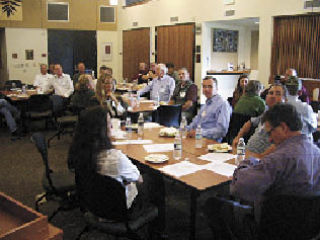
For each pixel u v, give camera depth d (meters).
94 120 2.15
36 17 10.69
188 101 5.77
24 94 7.14
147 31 10.29
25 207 1.42
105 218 2.25
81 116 2.21
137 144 3.29
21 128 6.71
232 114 4.05
